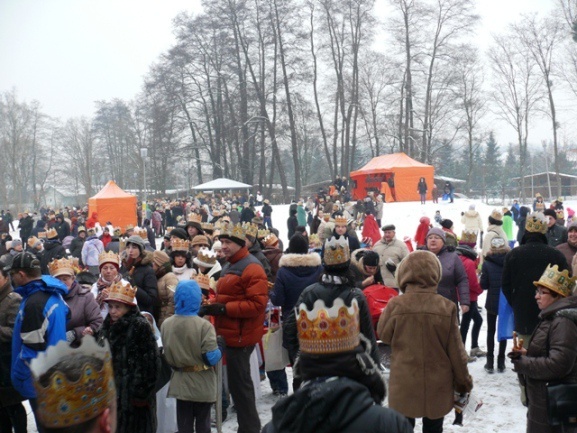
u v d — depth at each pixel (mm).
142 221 39750
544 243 6508
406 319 4672
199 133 63750
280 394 7164
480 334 10070
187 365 5289
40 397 1771
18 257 4969
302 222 31250
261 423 6191
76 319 5816
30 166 90875
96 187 95438
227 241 5758
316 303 2271
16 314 5375
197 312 5410
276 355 6777
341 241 4457
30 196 96062
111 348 4676
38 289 5004
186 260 7570
